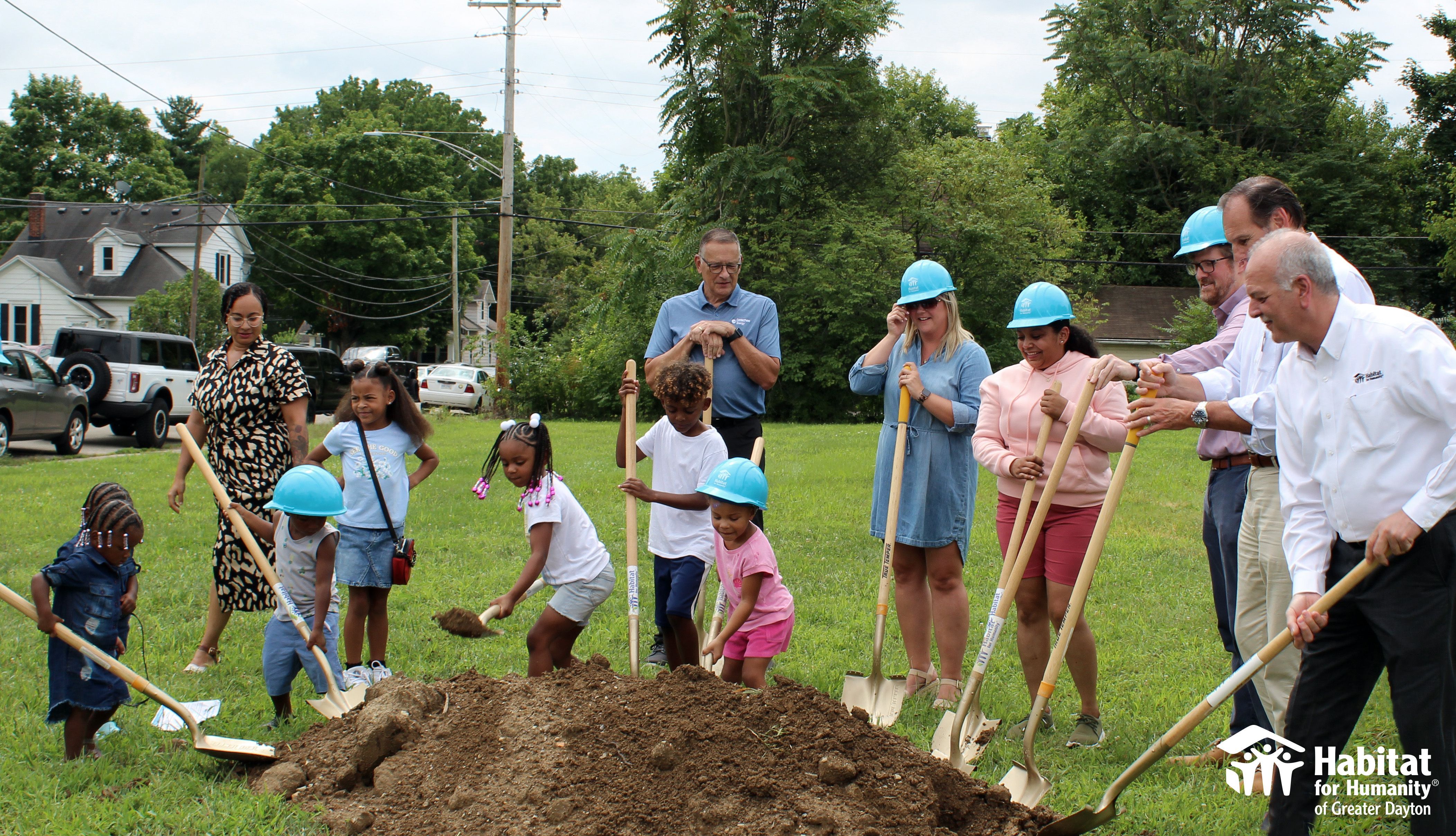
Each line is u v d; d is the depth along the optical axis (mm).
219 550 5188
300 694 4875
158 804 3447
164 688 4875
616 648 5730
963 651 4871
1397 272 39844
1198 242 4262
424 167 51281
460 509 10320
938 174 31375
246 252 48406
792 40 29734
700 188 29938
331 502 4262
